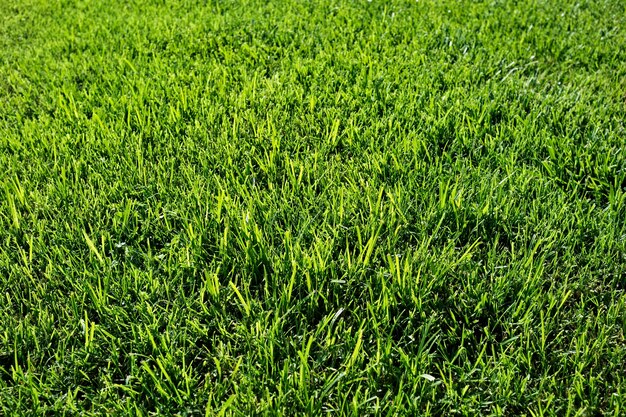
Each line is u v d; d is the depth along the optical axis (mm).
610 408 1510
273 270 1948
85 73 3461
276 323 1688
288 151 2576
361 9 4320
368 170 2402
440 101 2883
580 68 3338
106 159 2586
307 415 1500
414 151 2463
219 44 3756
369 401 1550
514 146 2496
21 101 3139
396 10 4266
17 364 1583
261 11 4336
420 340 1707
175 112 2863
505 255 1971
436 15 4184
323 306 1858
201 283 1894
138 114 2836
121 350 1707
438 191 2316
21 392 1558
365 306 1839
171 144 2639
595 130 2557
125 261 1970
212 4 4652
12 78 3430
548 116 2768
